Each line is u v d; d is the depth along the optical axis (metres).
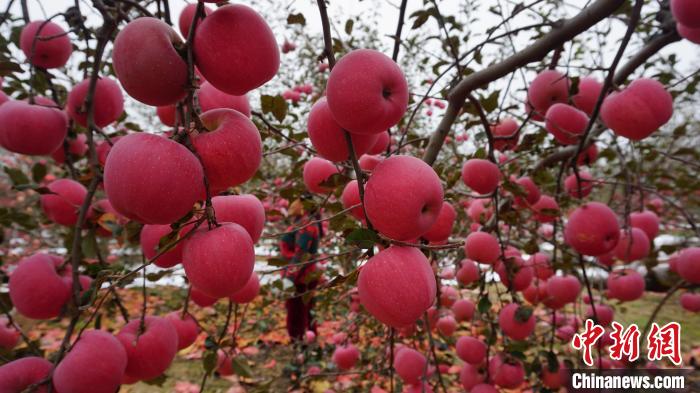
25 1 1.64
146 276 1.15
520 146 1.76
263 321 4.03
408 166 0.81
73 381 0.98
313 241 2.71
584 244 1.64
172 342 1.23
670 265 2.36
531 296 2.39
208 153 0.79
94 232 1.51
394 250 0.87
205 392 3.21
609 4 1.18
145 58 0.72
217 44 0.76
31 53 1.44
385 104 0.80
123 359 1.08
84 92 1.45
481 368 1.93
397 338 2.52
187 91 0.78
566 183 2.25
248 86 0.81
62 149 1.82
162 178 0.69
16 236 3.70
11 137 1.33
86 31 1.56
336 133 0.94
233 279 0.82
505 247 2.01
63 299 1.19
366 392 2.87
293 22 1.32
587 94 1.84
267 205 2.78
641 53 1.74
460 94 1.38
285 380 3.41
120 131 2.10
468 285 2.26
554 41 1.27
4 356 1.37
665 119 1.37
